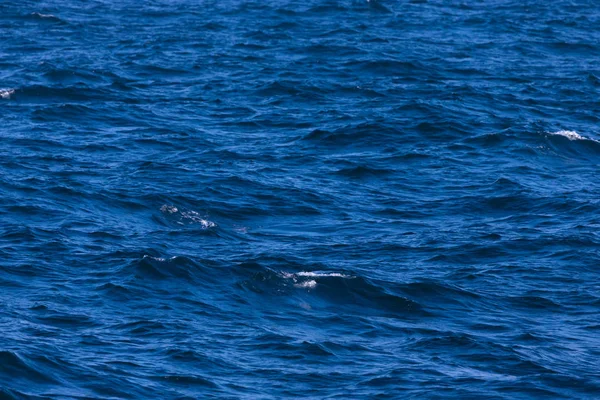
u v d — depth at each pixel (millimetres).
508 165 189250
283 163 187375
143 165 181625
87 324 121688
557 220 162625
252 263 139250
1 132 197625
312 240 153625
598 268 144875
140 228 154875
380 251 149250
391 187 177500
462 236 155125
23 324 120062
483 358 118438
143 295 130125
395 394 110062
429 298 134250
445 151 195875
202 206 164375
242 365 114688
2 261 137250
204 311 127438
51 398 105062
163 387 109000
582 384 113312
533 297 135625
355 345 121125
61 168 178250
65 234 148875
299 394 109438
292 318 127562
